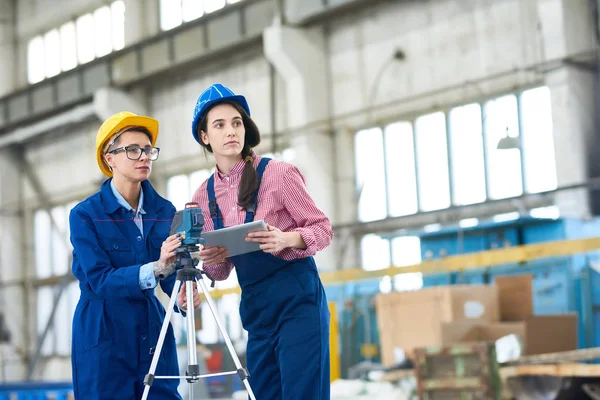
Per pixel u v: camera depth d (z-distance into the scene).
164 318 3.56
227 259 3.91
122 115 3.77
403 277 12.19
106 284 3.56
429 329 9.76
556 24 13.57
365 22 16.52
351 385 9.82
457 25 15.10
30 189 24.16
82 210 3.72
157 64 19.17
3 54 23.97
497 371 8.38
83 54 22.02
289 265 3.67
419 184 15.84
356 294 12.67
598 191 13.41
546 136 13.92
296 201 3.66
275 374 3.78
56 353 23.38
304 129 16.69
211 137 3.69
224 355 13.72
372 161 16.58
